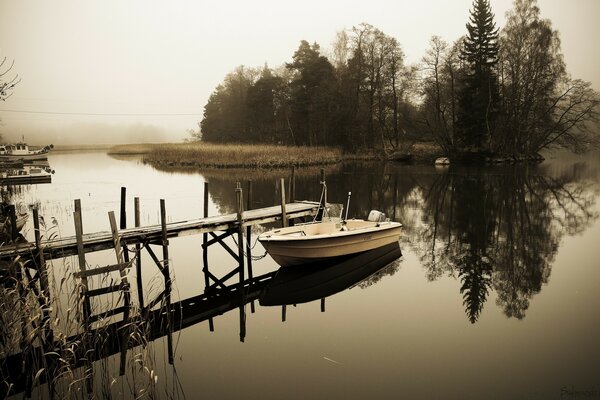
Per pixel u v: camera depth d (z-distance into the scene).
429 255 13.18
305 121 55.59
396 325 8.21
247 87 72.00
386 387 6.08
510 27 42.88
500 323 8.24
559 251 13.40
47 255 8.66
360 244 12.18
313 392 5.98
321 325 8.28
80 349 7.02
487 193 25.45
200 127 88.62
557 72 41.78
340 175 35.28
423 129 53.69
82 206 21.41
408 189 27.44
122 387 6.21
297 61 57.66
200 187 28.64
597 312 8.70
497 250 13.64
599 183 29.16
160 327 8.31
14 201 22.89
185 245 14.80
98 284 10.63
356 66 50.59
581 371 6.46
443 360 6.85
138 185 29.94
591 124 45.06
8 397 6.06
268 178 33.69
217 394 5.99
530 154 46.88
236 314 8.98
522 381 6.20
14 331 6.93
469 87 43.91
